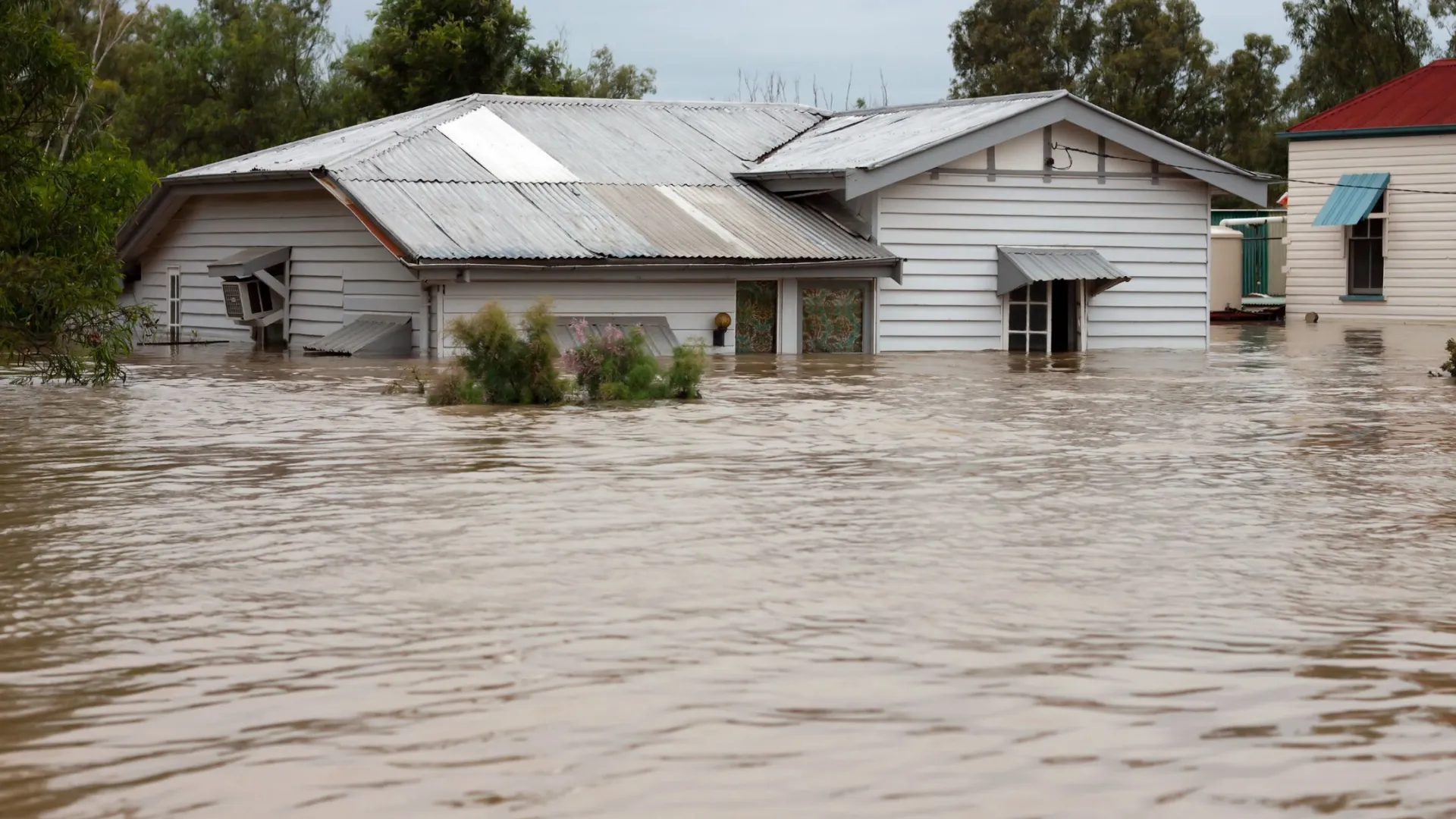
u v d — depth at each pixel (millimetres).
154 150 55906
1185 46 71375
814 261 29641
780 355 29859
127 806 5227
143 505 10992
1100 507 11086
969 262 32125
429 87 51250
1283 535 9984
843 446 14523
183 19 57406
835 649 7105
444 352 26906
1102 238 33250
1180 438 15344
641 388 19469
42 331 21719
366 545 9492
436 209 28094
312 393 20016
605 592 8219
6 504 11047
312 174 28844
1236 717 6168
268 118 56250
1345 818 5137
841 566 8930
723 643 7211
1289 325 44719
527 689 6488
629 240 28438
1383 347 32844
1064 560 9133
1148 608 7938
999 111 32625
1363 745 5840
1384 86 47406
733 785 5391
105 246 22422
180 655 7008
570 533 9898
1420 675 6758
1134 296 33562
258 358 27297
